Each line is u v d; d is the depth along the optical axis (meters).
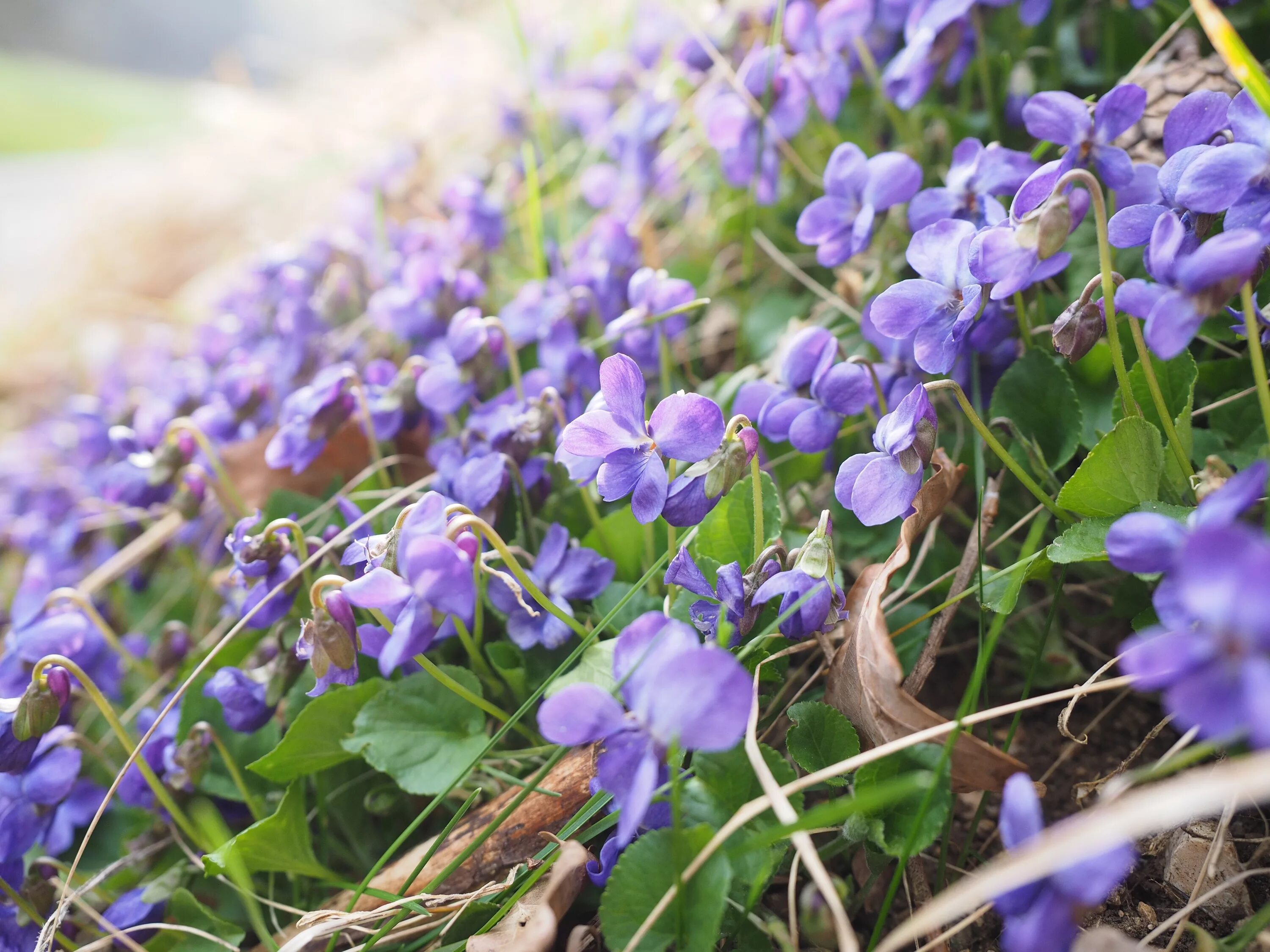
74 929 0.26
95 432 0.36
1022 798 0.19
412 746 0.24
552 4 0.58
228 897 0.26
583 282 0.30
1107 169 0.24
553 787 0.23
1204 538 0.17
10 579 0.40
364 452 0.31
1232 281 0.20
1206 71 0.27
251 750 0.27
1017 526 0.24
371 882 0.24
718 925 0.20
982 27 0.30
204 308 0.51
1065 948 0.18
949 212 0.25
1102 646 0.25
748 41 0.34
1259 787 0.17
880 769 0.21
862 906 0.23
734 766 0.22
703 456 0.22
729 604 0.22
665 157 0.34
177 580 0.35
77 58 1.64
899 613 0.25
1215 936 0.21
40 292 0.70
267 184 0.64
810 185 0.33
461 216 0.33
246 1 1.49
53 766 0.25
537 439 0.26
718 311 0.33
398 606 0.21
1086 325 0.22
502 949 0.21
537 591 0.23
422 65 0.65
